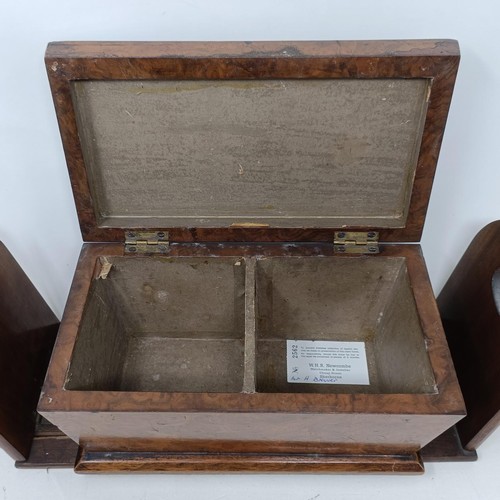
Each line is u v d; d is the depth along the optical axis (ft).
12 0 3.10
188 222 3.63
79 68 2.87
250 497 3.72
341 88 3.01
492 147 3.84
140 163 3.37
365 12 3.22
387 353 4.00
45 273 4.81
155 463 3.58
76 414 2.89
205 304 4.11
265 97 3.05
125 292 3.99
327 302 4.11
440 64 2.85
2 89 3.48
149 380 4.20
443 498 3.73
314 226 3.61
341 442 3.40
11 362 3.62
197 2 3.17
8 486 3.80
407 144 3.25
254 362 3.17
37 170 3.97
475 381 3.72
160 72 2.90
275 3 3.18
